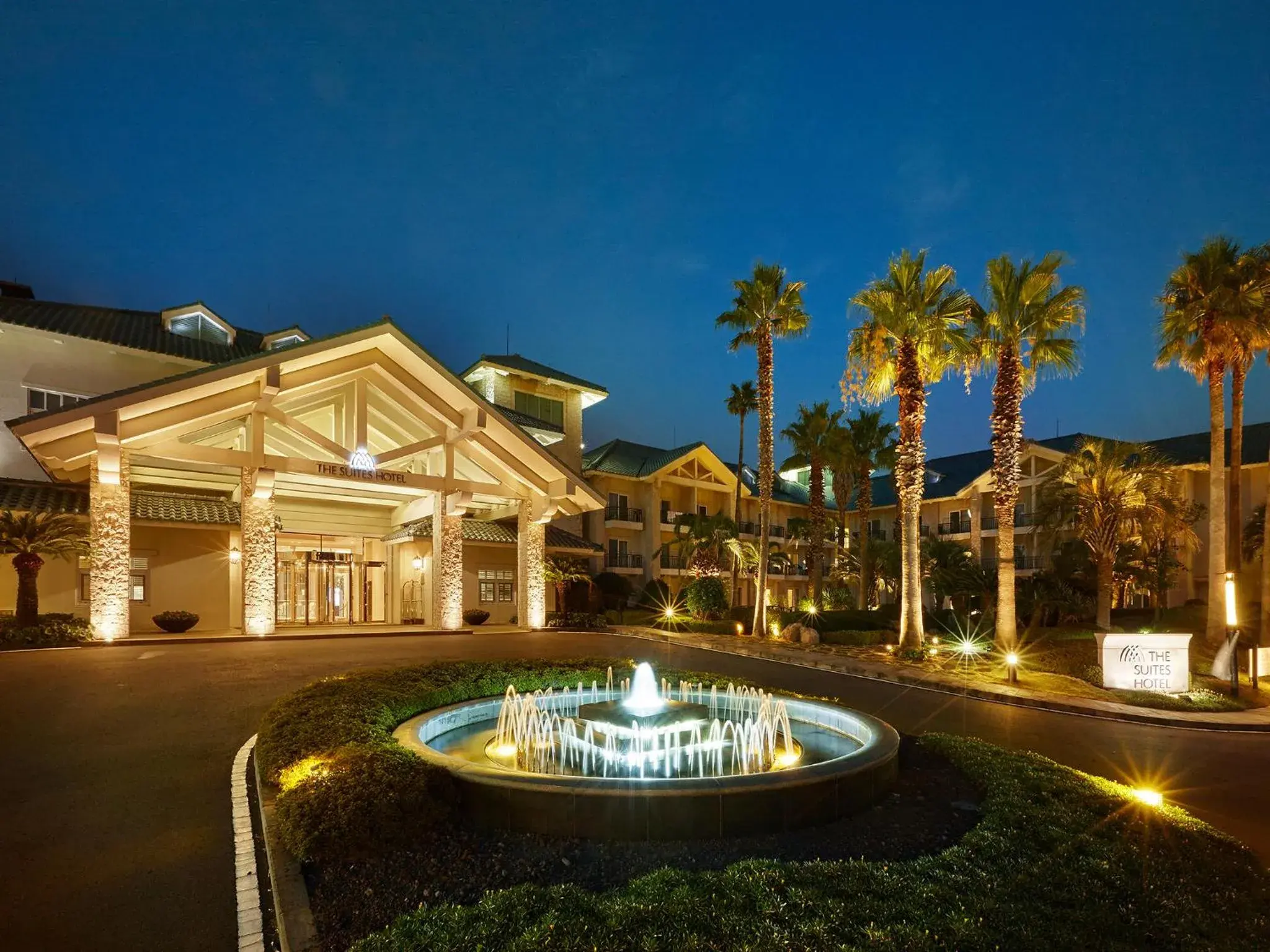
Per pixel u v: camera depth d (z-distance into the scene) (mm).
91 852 6133
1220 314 21625
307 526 28656
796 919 4398
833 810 6543
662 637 26828
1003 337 22953
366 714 9047
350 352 22328
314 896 5062
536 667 13078
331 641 20375
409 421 26625
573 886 4891
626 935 4176
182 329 28438
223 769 8453
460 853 5746
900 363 23781
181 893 5488
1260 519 31984
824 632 28109
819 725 10281
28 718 10234
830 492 55875
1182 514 27344
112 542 19016
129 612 20656
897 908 4574
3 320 22656
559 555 32156
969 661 21844
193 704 11477
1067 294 22406
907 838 6180
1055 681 19297
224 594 24297
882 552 38875
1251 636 26156
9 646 17219
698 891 4758
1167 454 37406
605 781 6293
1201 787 10195
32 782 7773
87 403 17828
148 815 6984
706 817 6062
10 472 23047
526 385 38875
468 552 29781
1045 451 41375
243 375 20094
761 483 29281
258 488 21156
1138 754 12188
